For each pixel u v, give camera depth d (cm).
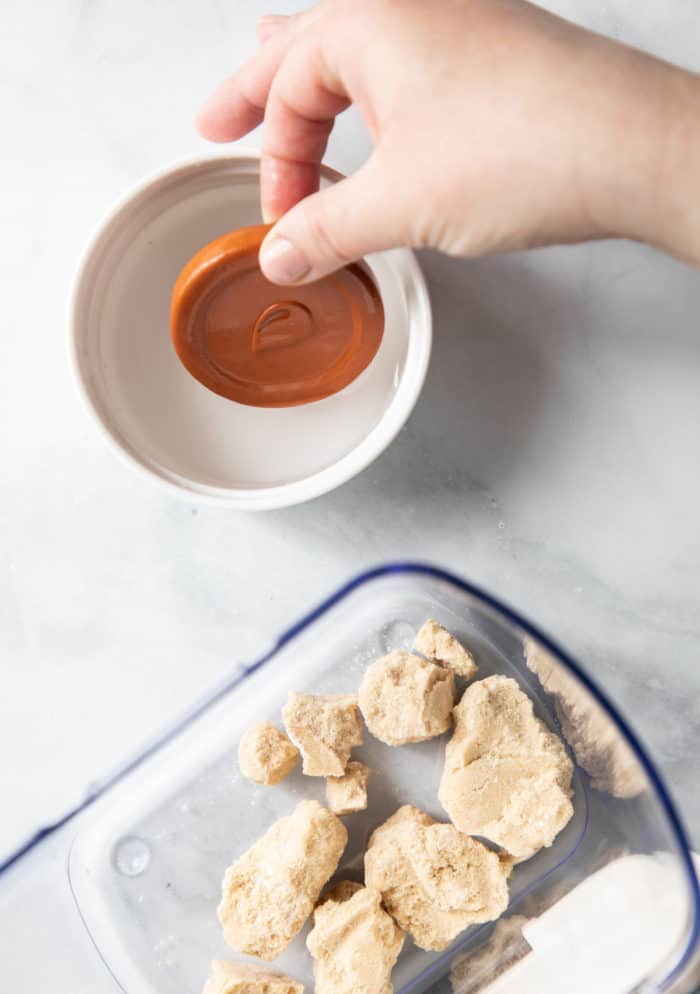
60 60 50
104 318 48
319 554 52
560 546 52
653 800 49
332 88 43
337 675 52
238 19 50
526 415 52
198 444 50
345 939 50
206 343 46
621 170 40
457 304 51
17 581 52
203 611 52
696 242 42
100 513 52
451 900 50
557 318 51
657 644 52
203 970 52
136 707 52
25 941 52
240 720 52
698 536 52
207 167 46
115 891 52
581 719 50
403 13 41
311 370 47
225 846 52
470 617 51
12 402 51
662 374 51
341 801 51
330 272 43
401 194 41
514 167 40
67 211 51
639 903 50
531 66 40
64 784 52
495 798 50
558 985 51
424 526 52
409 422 52
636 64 40
